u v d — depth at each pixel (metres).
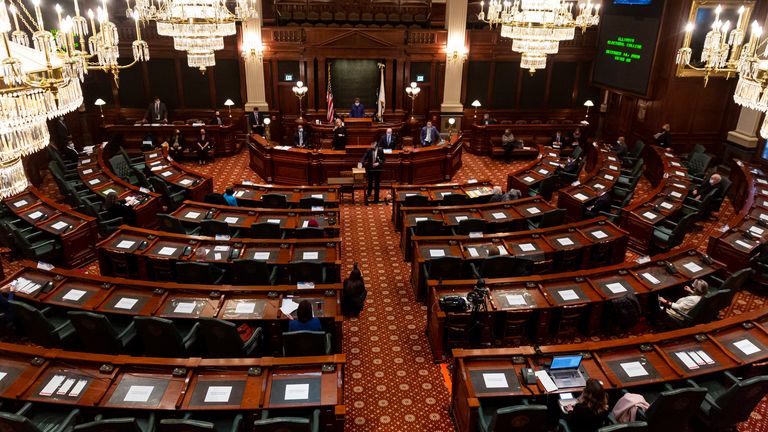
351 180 14.52
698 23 15.84
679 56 8.53
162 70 19.33
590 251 10.13
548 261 9.77
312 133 19.12
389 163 15.69
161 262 9.20
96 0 17.97
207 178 14.04
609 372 6.40
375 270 11.04
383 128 18.23
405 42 19.47
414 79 20.08
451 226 11.00
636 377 6.35
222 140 18.44
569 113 21.42
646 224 11.53
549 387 6.13
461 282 8.34
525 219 11.48
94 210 11.19
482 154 19.47
